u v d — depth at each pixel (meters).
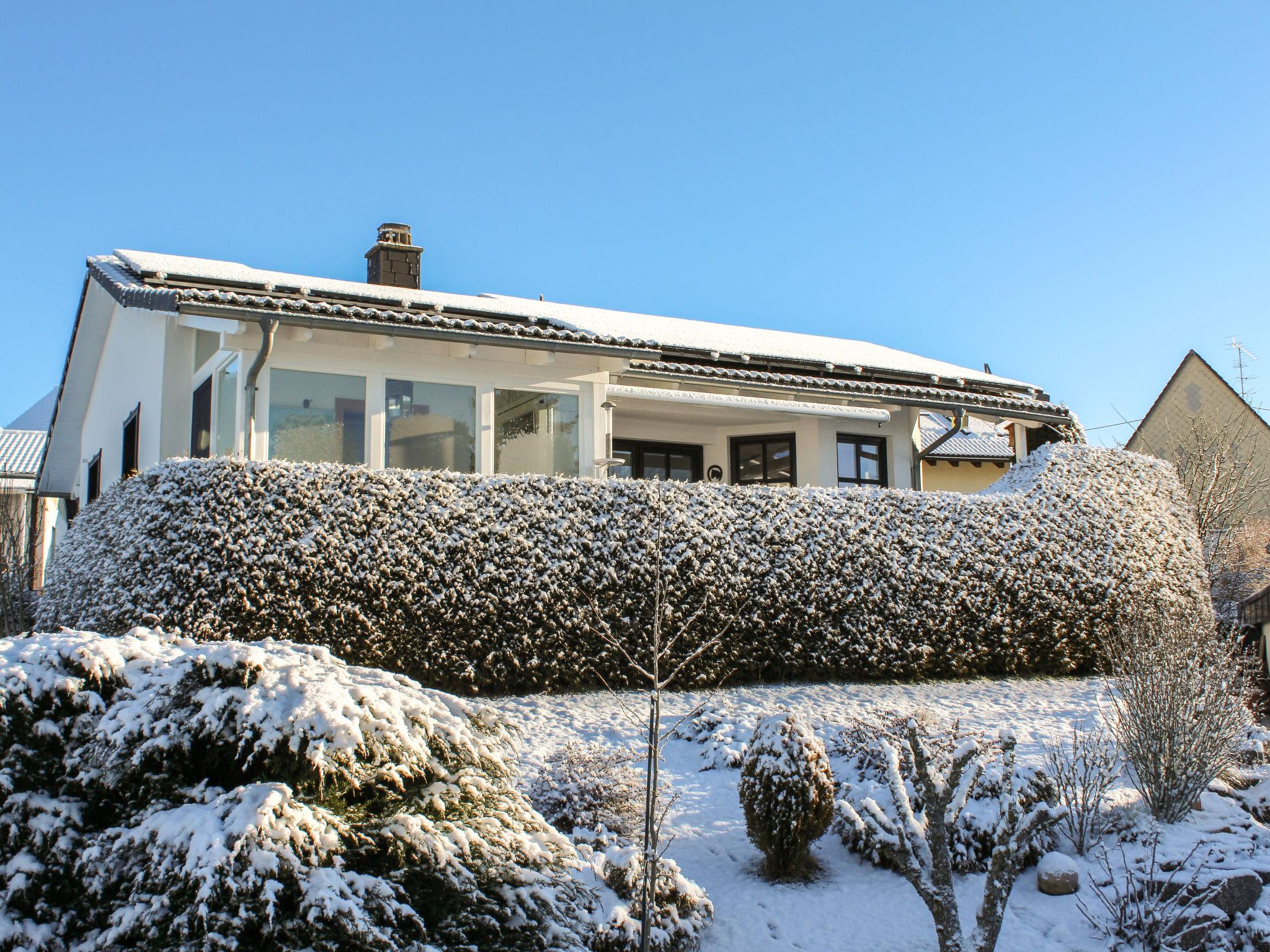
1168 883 8.02
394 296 15.78
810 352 20.30
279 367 14.10
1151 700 9.77
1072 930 7.73
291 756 5.54
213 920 4.95
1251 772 11.18
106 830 5.45
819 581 14.11
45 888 5.33
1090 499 16.12
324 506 11.81
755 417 20.12
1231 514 27.09
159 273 13.99
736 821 9.53
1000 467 27.48
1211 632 13.69
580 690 12.73
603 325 19.25
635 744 11.14
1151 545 16.36
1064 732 11.95
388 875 5.51
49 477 23.33
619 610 12.97
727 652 13.51
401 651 11.89
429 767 6.04
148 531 11.27
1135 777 10.19
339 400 14.42
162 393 15.16
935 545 14.87
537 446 15.70
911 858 6.52
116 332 18.94
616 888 7.39
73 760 5.57
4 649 5.83
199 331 15.29
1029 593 15.27
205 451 14.57
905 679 14.41
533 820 6.32
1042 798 9.09
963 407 19.56
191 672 5.78
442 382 15.13
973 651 14.81
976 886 8.43
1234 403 36.09
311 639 11.47
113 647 5.91
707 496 13.81
